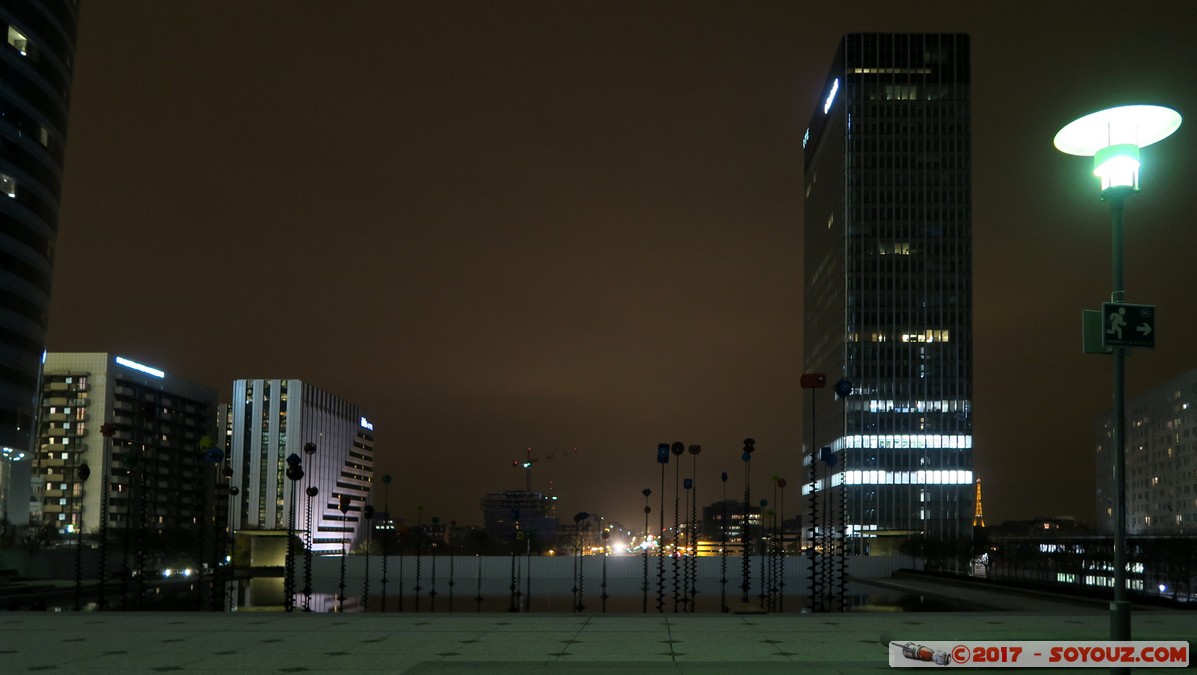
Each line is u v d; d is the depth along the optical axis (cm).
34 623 2941
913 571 13025
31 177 11038
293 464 7112
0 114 10538
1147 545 11719
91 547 13550
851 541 18600
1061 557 14062
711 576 13712
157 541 15388
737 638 2486
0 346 10456
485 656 2188
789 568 13475
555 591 11750
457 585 12825
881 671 1897
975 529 19650
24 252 10906
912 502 19775
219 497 9262
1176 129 1392
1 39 10581
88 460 19550
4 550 10894
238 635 2602
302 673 1966
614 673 1880
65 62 11831
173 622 2950
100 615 3195
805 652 2220
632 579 13550
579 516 13125
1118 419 1390
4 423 10519
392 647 2342
